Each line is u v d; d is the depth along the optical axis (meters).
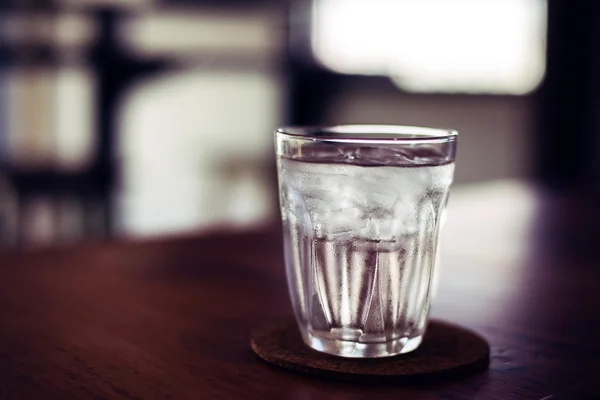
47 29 2.74
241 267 0.70
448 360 0.49
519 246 0.80
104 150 2.34
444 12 3.89
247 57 3.00
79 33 2.75
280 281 0.66
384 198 0.48
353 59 3.88
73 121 3.36
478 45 3.82
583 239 0.83
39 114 3.33
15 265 0.70
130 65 2.34
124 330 0.54
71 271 0.68
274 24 3.44
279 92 3.63
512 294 0.64
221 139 3.84
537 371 0.49
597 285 0.66
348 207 0.48
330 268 0.48
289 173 0.49
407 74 3.94
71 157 2.53
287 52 3.37
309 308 0.49
